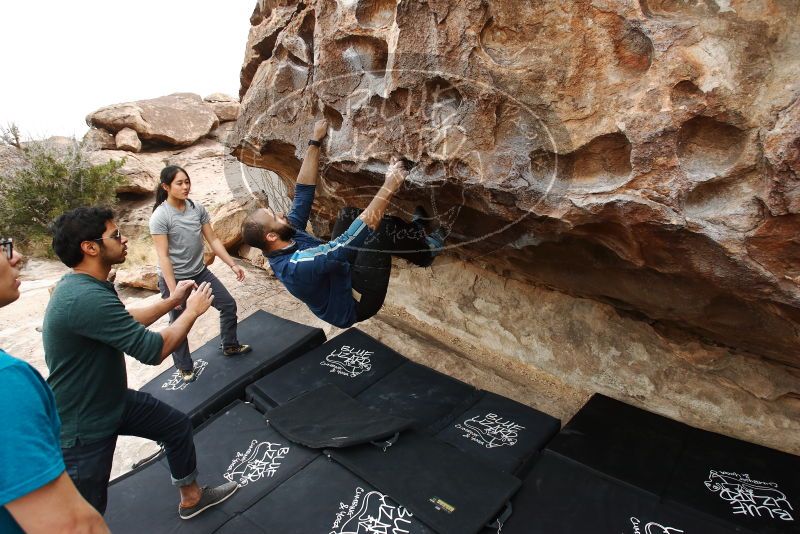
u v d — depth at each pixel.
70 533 0.94
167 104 12.48
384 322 3.66
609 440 2.27
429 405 2.67
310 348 3.41
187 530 2.04
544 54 1.55
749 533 1.75
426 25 1.69
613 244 1.75
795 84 1.24
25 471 0.88
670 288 1.92
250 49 3.17
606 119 1.47
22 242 9.09
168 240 2.77
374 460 2.23
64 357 1.56
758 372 2.21
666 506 1.91
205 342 3.74
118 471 2.80
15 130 10.40
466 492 2.02
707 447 2.18
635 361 2.55
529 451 2.29
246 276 4.79
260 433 2.54
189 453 2.01
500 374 3.05
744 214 1.36
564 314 2.79
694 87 1.34
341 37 2.02
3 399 0.88
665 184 1.40
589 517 1.91
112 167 9.48
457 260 3.25
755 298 1.55
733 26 1.32
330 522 1.99
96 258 1.63
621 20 1.42
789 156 1.21
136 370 3.67
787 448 2.18
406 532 1.91
